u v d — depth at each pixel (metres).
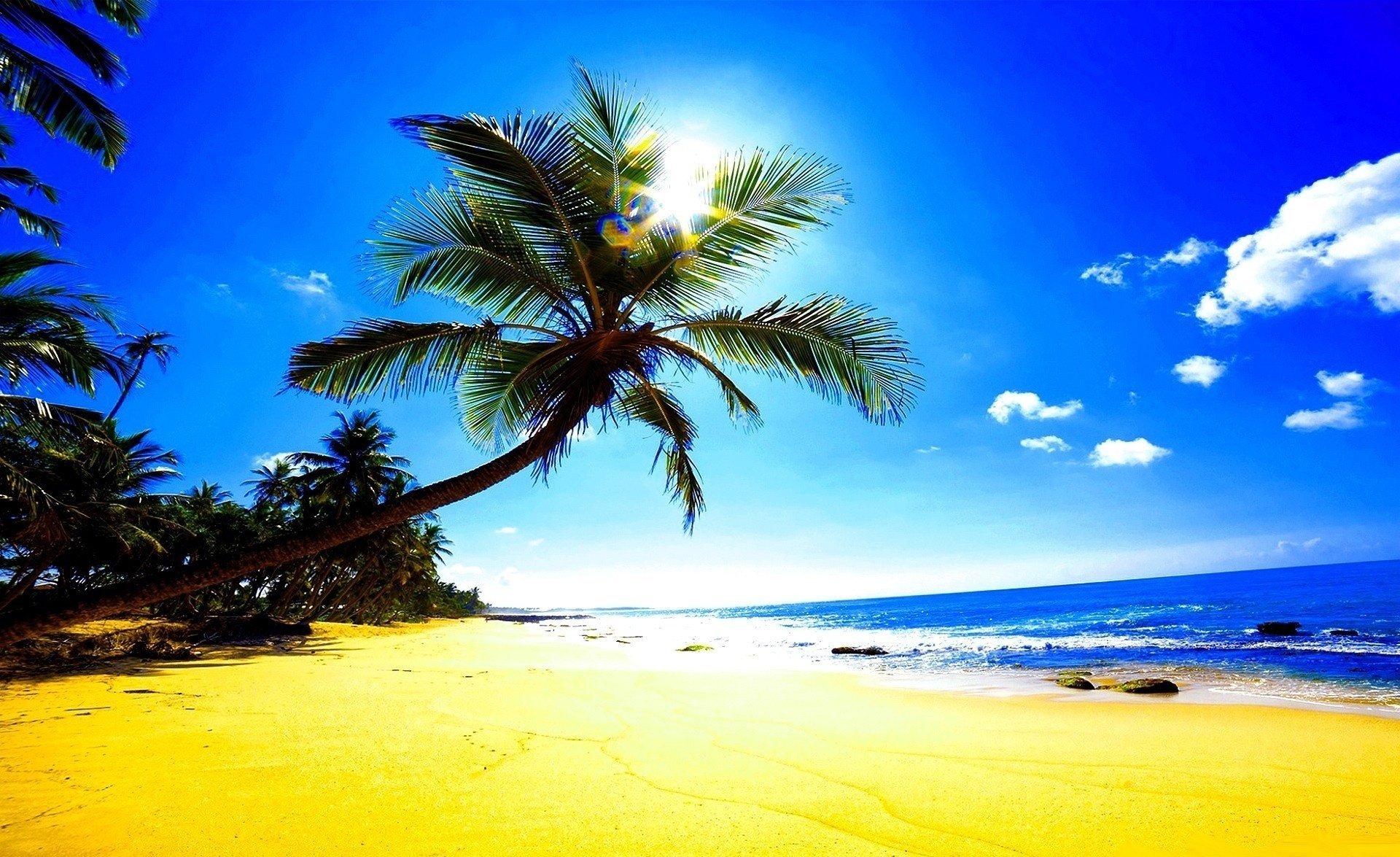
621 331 5.04
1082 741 6.67
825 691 10.75
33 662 11.59
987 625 36.41
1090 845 3.80
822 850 3.67
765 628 45.91
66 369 8.95
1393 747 6.29
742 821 4.10
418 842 3.61
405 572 43.16
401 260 5.64
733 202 5.64
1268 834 3.98
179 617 29.77
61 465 16.70
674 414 6.98
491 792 4.55
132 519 19.81
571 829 3.90
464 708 8.10
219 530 30.28
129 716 7.02
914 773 5.31
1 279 7.95
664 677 12.52
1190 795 4.77
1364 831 4.03
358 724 6.85
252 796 4.32
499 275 5.73
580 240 5.25
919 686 11.49
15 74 6.99
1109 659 15.85
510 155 4.86
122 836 3.56
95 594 3.09
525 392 6.21
